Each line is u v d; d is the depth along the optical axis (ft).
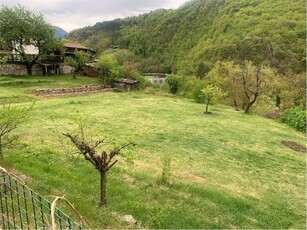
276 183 49.37
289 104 153.28
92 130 67.67
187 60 317.22
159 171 46.09
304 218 37.63
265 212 36.99
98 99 119.96
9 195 24.56
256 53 250.98
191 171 49.29
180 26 424.05
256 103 150.41
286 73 199.11
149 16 524.93
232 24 329.31
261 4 356.79
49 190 30.50
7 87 129.18
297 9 314.55
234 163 56.90
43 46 172.96
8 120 40.29
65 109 90.58
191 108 116.47
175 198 36.45
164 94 161.38
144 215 30.27
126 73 190.29
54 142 54.08
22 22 165.89
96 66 180.65
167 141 65.67
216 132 79.20
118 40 471.62
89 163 43.55
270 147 72.13
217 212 34.50
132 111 97.55
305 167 60.44
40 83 147.13
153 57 392.47
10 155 41.52
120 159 48.96
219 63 187.62
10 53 167.02
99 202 30.76
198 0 464.65
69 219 18.44
